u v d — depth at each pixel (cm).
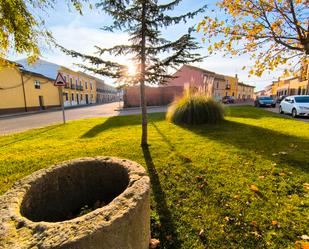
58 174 219
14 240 115
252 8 267
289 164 366
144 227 166
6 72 1959
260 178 315
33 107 2348
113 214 135
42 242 112
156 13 411
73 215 226
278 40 266
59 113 1761
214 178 320
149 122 924
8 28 397
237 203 252
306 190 277
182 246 191
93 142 579
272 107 1975
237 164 373
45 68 3278
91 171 235
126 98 2416
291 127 717
